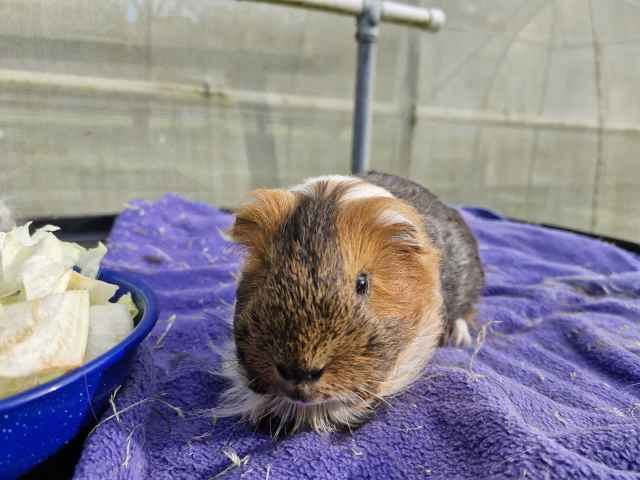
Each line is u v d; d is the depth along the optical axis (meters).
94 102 0.45
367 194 0.18
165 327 0.26
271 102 0.55
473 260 0.28
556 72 0.56
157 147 0.49
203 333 0.25
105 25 0.43
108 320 0.17
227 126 0.53
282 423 0.18
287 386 0.15
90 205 0.47
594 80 0.53
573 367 0.24
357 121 0.51
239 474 0.16
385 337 0.16
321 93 0.58
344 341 0.15
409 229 0.17
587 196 0.56
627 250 0.47
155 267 0.36
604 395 0.21
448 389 0.19
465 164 0.66
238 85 0.52
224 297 0.30
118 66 0.45
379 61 0.60
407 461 0.16
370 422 0.18
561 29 0.55
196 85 0.50
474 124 0.64
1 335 0.14
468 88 0.64
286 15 0.52
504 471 0.14
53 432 0.15
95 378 0.15
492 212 0.56
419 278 0.18
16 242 0.18
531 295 0.33
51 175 0.45
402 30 0.60
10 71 0.40
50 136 0.43
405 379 0.19
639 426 0.16
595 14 0.51
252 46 0.52
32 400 0.13
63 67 0.43
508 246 0.44
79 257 0.22
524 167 0.61
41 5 0.40
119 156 0.48
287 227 0.16
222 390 0.20
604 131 0.53
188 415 0.19
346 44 0.57
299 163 0.59
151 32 0.46
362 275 0.16
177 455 0.17
